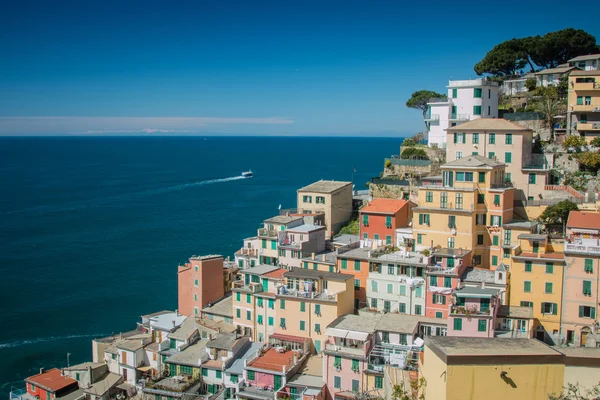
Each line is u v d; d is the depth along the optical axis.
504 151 111.12
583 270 83.44
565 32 166.88
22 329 126.38
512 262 87.81
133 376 97.12
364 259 97.06
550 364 46.06
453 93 139.25
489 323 77.62
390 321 85.75
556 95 139.75
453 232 98.75
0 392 102.06
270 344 92.00
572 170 114.44
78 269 169.12
